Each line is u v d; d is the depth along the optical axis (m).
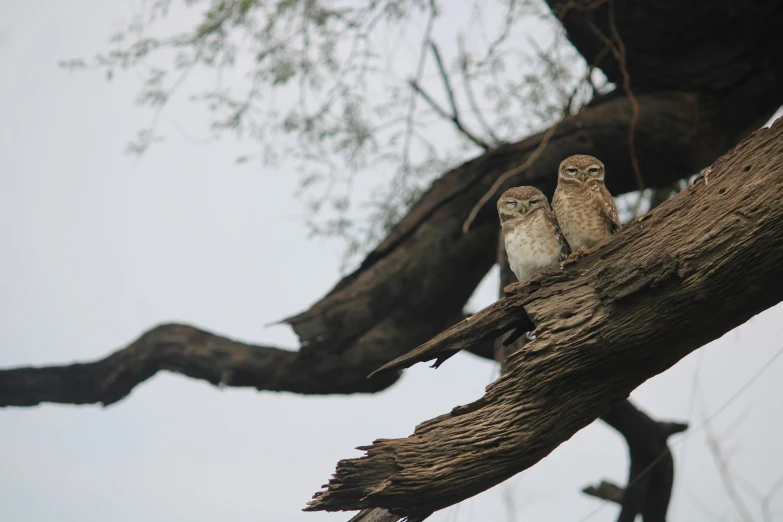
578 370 6.62
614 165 13.99
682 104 14.02
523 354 6.61
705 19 13.59
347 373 14.66
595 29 13.43
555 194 9.58
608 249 6.73
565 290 6.73
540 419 6.63
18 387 15.88
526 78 14.20
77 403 16.19
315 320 14.45
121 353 15.94
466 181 14.12
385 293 14.33
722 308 6.54
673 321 6.54
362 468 6.47
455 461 6.50
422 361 7.05
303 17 14.51
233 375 15.01
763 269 6.38
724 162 6.63
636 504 15.73
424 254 14.19
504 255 12.09
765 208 6.30
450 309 14.68
